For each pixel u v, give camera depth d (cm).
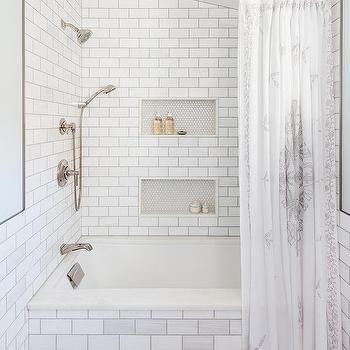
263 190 208
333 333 214
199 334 213
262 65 207
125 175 345
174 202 354
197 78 341
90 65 339
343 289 214
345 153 209
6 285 185
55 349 213
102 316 212
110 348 213
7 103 183
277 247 210
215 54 340
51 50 253
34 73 222
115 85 341
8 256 187
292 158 209
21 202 202
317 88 207
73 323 212
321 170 210
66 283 259
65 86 288
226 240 338
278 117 206
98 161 344
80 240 338
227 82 341
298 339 211
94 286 333
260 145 209
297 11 205
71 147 310
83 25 338
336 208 220
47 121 247
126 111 342
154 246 339
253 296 208
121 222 348
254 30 206
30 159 217
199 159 345
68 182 301
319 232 208
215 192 347
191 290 231
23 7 201
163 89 341
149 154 345
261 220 210
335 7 218
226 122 343
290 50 206
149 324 212
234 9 337
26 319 211
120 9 338
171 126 340
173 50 339
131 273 339
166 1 338
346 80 206
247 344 212
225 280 337
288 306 210
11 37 187
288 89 206
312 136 208
